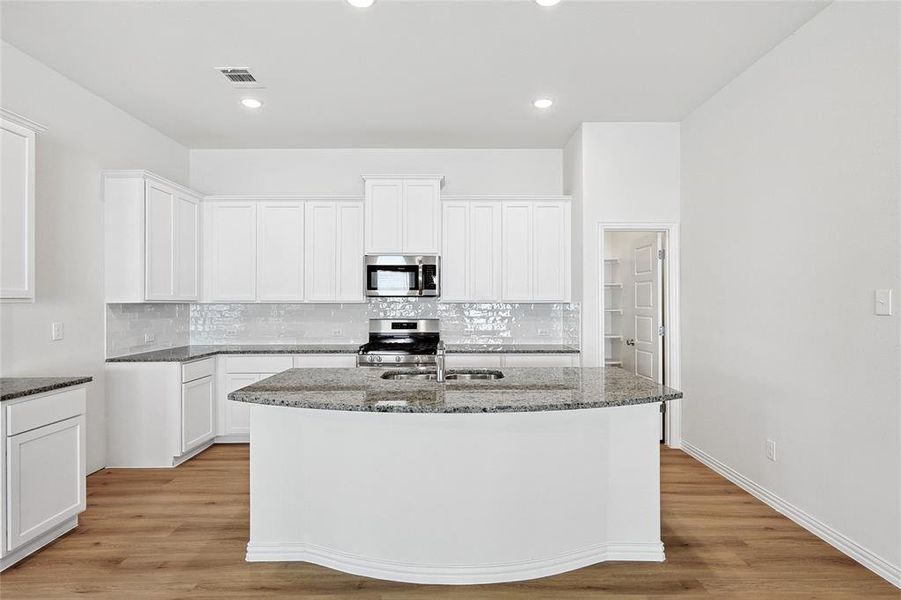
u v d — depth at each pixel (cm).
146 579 246
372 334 544
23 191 293
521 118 456
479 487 243
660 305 477
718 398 396
